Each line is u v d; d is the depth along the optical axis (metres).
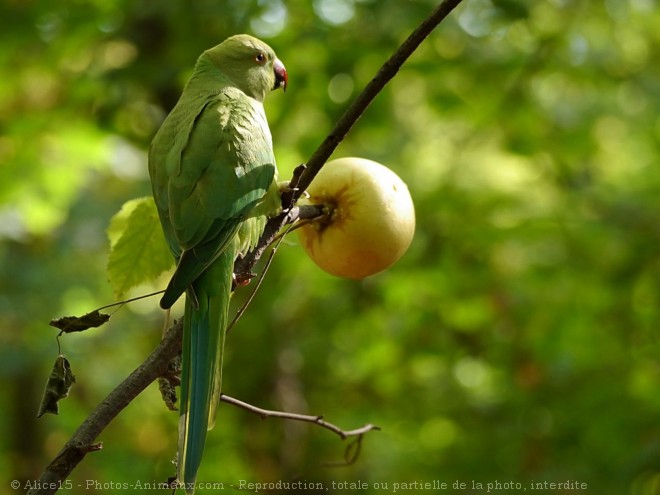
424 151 14.38
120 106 12.31
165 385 4.41
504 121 13.04
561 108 13.60
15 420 16.83
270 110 11.95
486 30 12.39
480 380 15.33
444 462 13.59
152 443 16.31
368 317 14.26
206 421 4.42
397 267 13.21
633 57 14.36
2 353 14.47
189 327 4.65
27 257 14.87
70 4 12.01
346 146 13.28
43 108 13.12
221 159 5.20
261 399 14.32
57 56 12.45
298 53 11.93
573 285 12.73
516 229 12.45
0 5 11.87
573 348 12.86
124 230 5.24
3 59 12.28
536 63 12.48
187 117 5.46
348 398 15.68
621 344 12.87
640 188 13.23
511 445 12.97
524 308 12.95
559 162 13.41
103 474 15.07
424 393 15.23
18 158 12.62
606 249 12.65
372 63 11.99
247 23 11.40
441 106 12.69
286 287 13.38
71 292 15.11
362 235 5.09
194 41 11.62
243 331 13.72
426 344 13.78
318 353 15.10
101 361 17.03
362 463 15.21
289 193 4.86
